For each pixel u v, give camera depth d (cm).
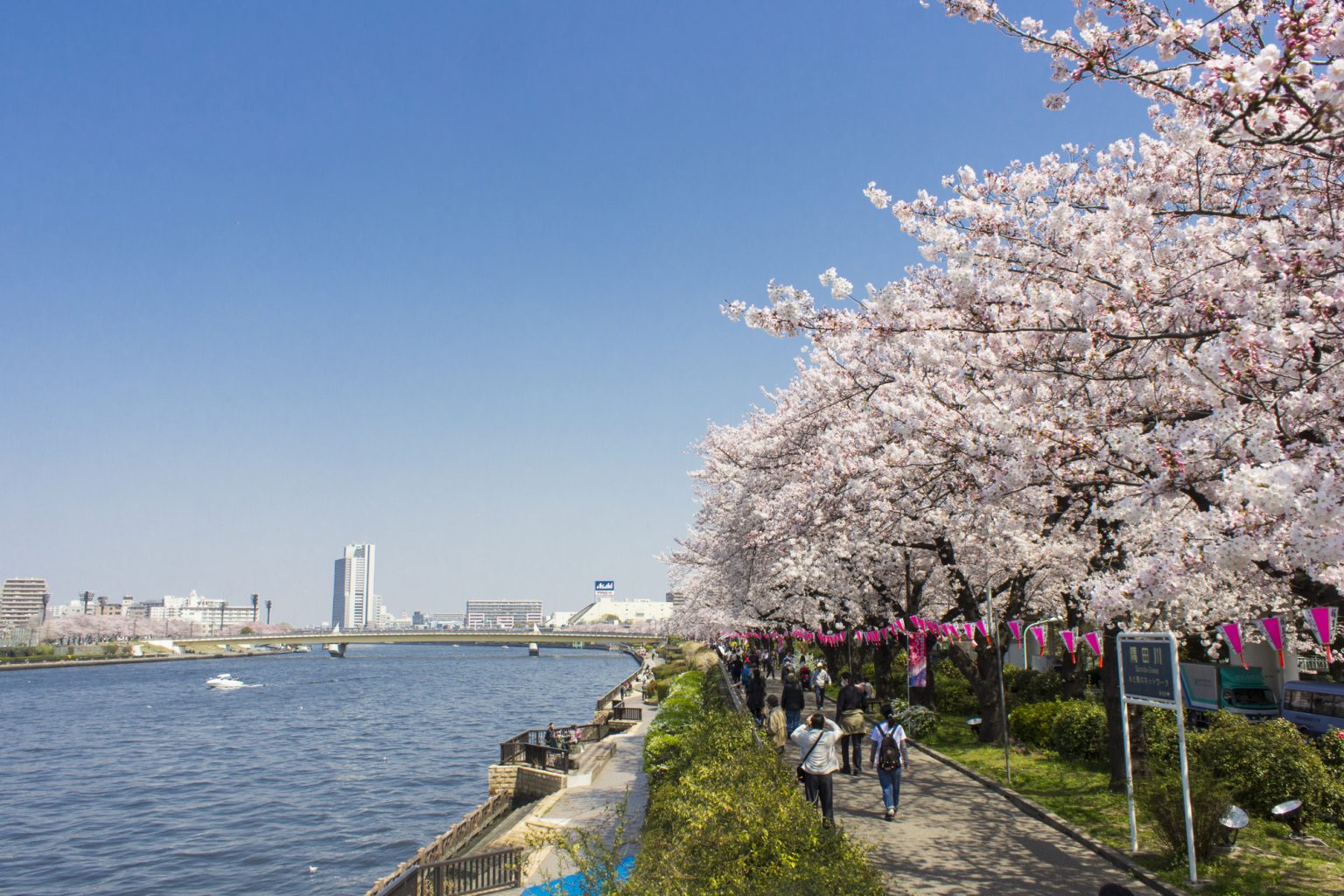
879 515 1798
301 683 11350
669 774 1608
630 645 17875
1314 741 1603
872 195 1160
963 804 1520
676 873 841
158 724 7075
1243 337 766
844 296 1120
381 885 2106
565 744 3152
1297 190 925
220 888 2806
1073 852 1209
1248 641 1622
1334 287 794
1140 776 1545
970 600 2075
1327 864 1088
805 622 3406
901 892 1038
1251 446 750
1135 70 870
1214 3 807
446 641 17525
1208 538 811
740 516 2712
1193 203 1116
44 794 4309
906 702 2817
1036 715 2083
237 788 4347
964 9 870
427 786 4309
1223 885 1017
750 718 1805
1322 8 641
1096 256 993
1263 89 638
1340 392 773
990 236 1078
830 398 1777
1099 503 1310
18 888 2842
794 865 838
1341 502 640
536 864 1717
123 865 3070
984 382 1225
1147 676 1134
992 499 1095
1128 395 1015
